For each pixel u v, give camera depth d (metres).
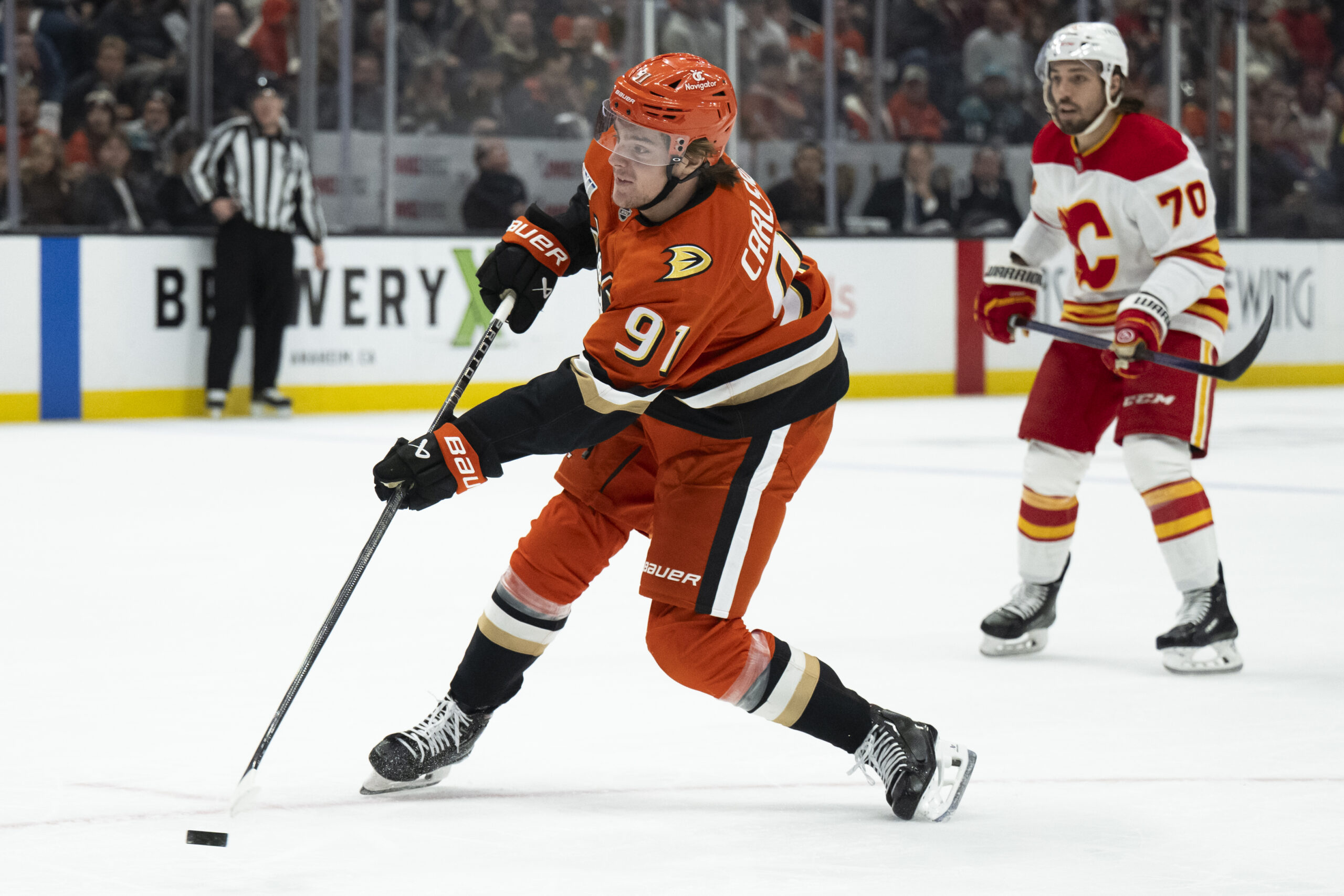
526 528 9.07
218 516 9.46
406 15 17.78
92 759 4.42
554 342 17.61
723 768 4.44
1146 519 9.43
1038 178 6.35
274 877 3.48
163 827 3.83
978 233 19.88
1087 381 6.14
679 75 3.67
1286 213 21.30
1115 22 20.11
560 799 4.13
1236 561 8.00
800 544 8.58
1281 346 20.67
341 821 3.92
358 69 17.58
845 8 19.59
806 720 3.97
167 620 6.45
